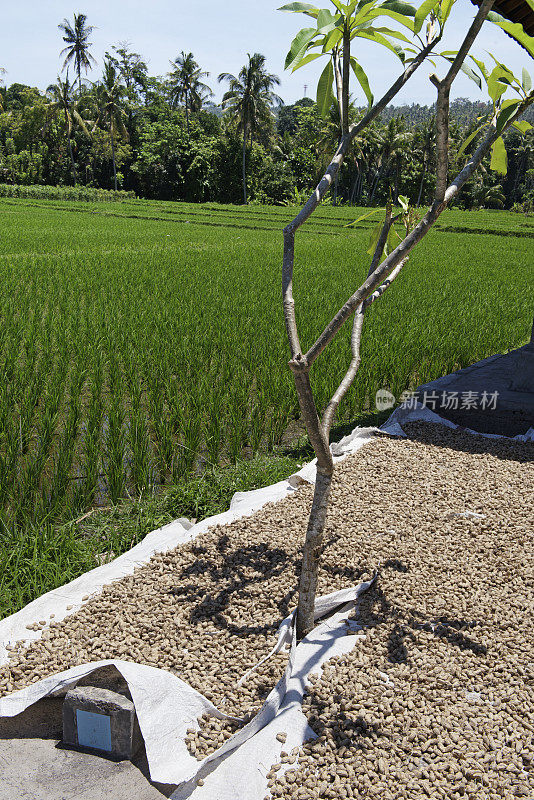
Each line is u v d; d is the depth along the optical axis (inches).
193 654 151.3
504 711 134.7
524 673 145.0
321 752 123.6
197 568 185.0
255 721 128.4
